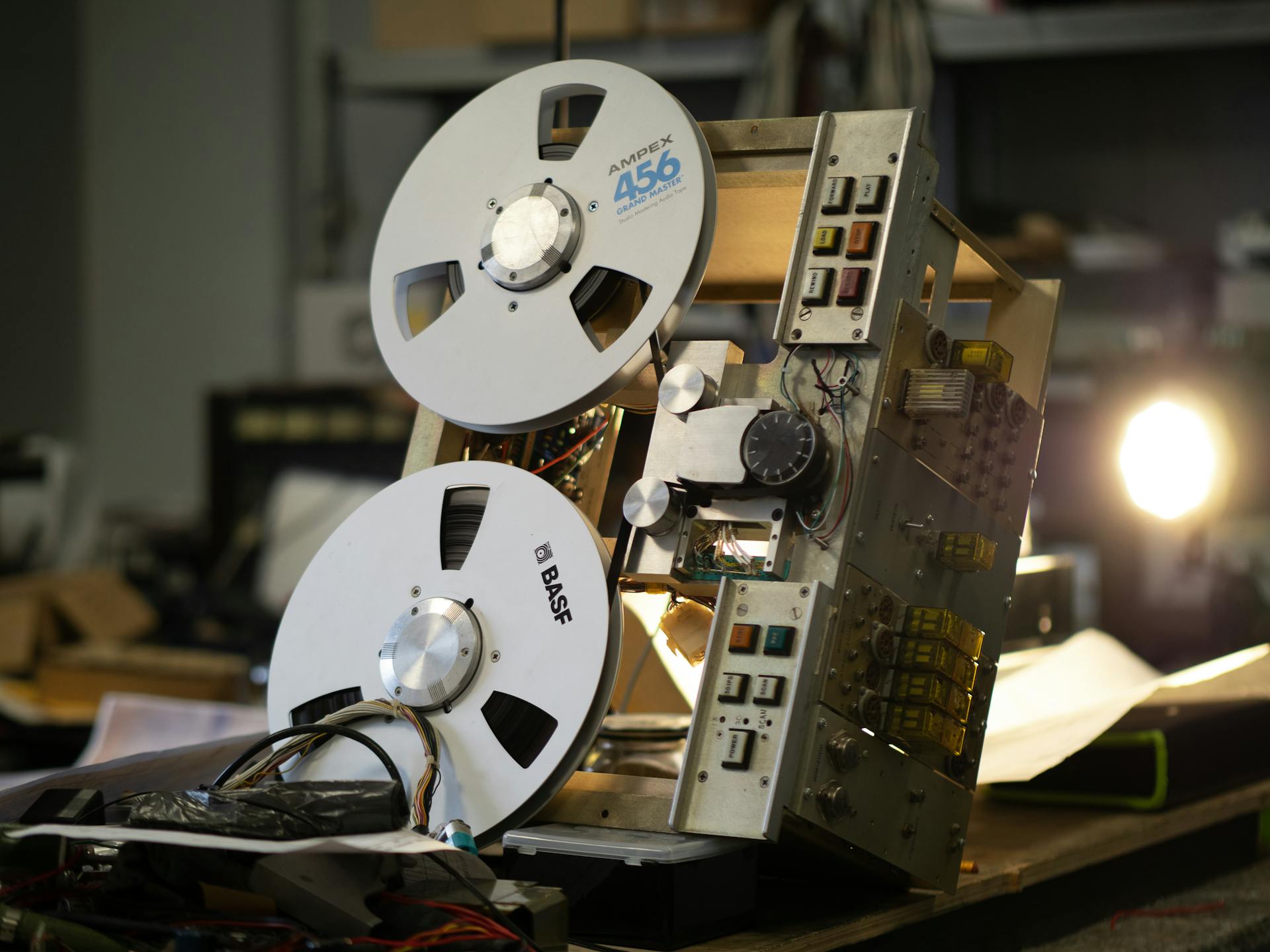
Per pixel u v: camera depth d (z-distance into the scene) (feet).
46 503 11.93
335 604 3.64
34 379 16.11
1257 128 12.79
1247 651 6.34
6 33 16.14
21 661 9.53
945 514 3.44
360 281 14.92
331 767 3.47
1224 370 8.50
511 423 3.53
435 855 2.82
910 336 3.29
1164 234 13.01
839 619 3.08
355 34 15.20
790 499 3.17
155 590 12.96
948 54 12.01
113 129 15.72
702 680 3.10
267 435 11.41
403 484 3.68
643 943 2.93
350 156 14.87
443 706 3.38
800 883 3.53
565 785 3.35
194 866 2.71
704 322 10.67
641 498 3.26
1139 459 7.27
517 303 3.59
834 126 3.41
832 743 3.05
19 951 2.63
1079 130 13.07
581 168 3.62
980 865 3.78
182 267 15.60
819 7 12.13
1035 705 5.26
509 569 3.43
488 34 12.17
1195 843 4.78
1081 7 12.14
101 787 3.60
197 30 15.49
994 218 12.43
